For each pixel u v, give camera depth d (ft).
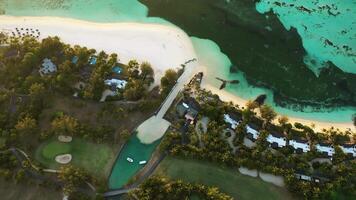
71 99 393.29
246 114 374.63
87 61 411.54
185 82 402.31
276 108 392.88
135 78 401.08
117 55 422.00
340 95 396.16
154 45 427.74
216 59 417.49
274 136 369.30
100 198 340.80
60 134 375.45
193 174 353.72
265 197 341.82
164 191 338.54
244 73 409.90
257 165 350.43
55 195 348.59
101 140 370.12
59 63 412.77
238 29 434.30
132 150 370.94
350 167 348.18
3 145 367.45
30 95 389.60
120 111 378.32
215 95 389.39
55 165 362.33
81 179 347.97
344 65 411.95
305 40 426.10
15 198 349.20
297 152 361.51
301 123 382.22
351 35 428.56
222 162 352.49
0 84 404.16
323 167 347.77
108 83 401.29
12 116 382.63
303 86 401.70
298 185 338.54
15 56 419.95
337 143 364.58
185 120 377.30
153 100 388.78
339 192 338.75
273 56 418.31
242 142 364.99
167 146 362.33
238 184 347.77
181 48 424.87
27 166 357.41
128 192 344.90
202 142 366.02
